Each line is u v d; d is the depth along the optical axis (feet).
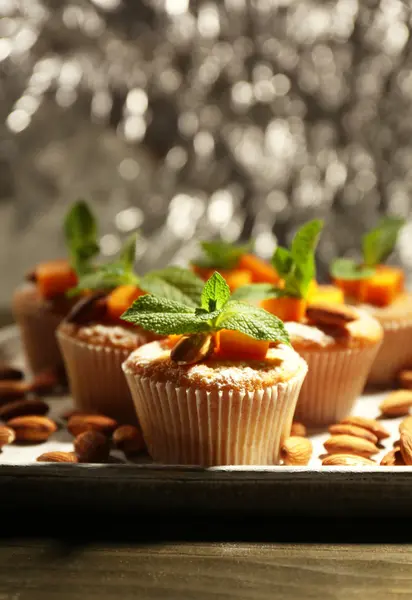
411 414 1.62
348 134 2.34
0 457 1.46
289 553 1.26
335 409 1.58
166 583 1.21
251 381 1.36
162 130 2.35
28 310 1.77
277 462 1.45
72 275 1.77
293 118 2.30
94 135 2.51
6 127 2.31
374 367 1.73
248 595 1.19
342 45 2.26
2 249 2.75
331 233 2.40
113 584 1.20
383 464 1.39
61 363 1.78
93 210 2.60
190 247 2.42
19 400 1.65
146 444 1.48
